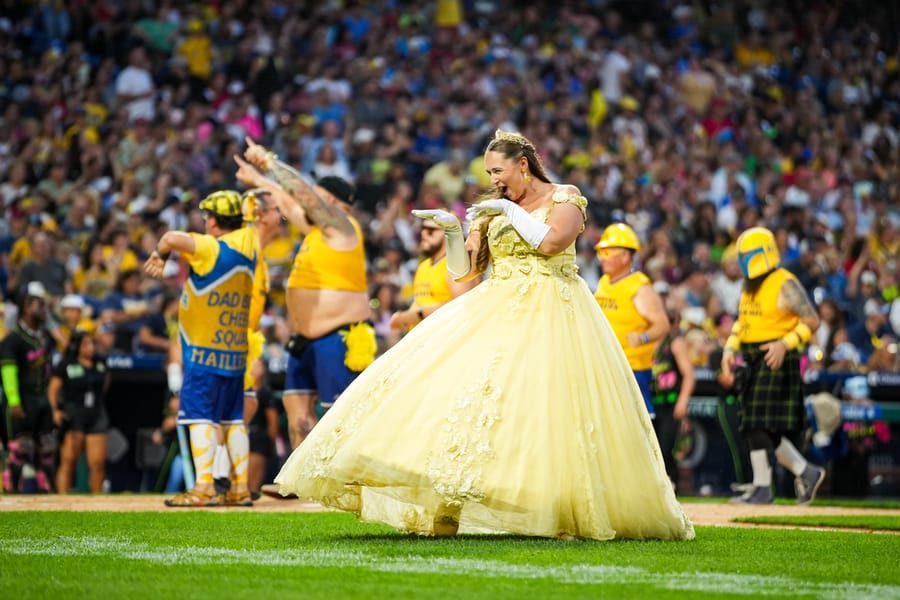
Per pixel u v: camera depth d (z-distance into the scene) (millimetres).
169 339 40688
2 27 61125
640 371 30609
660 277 52719
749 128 72375
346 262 25469
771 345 30938
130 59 59500
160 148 54750
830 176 70188
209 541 17078
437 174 58344
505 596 12062
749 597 12312
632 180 63469
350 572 13773
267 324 39938
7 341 35531
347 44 68125
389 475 15977
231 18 64375
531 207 17875
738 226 60844
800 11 83812
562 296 17234
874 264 60781
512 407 16328
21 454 35562
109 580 12953
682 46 77125
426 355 16672
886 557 15984
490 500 15922
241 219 25438
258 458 35906
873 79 82250
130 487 39375
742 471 39125
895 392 43719
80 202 49188
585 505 16453
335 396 25328
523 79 69500
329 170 56094
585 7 78188
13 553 15492
